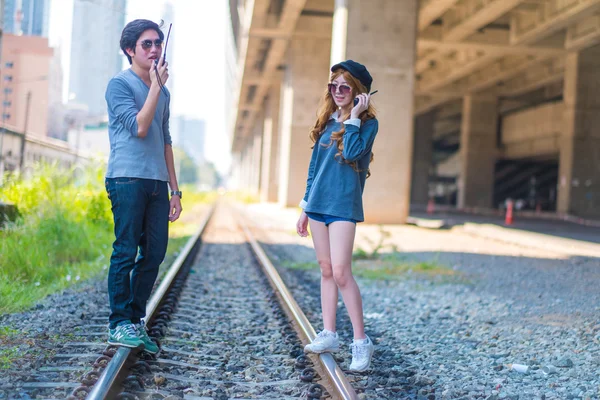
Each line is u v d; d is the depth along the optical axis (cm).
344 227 460
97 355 473
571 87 4278
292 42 4053
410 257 1415
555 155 6550
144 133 471
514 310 819
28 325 592
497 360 561
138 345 462
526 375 516
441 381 478
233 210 4119
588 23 3744
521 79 5538
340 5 2542
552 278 1134
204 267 1132
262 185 6178
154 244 495
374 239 1883
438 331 682
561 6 3216
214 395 408
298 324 606
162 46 495
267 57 4959
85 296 776
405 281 1061
